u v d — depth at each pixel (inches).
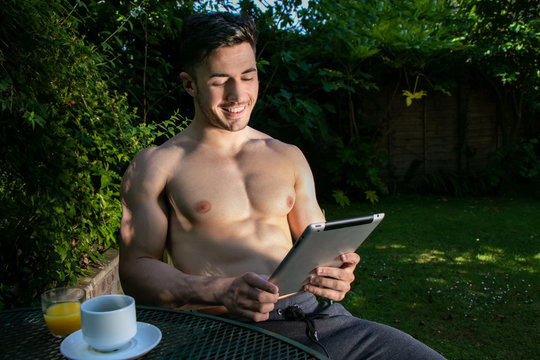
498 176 308.3
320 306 62.0
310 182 69.1
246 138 67.1
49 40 83.0
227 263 60.6
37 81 84.2
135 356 40.3
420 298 138.1
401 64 276.1
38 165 88.7
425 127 317.7
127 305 42.5
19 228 93.9
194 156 63.4
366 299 138.0
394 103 312.0
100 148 105.0
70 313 46.0
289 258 47.8
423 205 276.8
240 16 61.5
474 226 222.1
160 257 63.2
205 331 47.6
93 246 114.9
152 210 61.5
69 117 99.4
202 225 61.3
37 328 49.2
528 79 299.1
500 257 174.2
